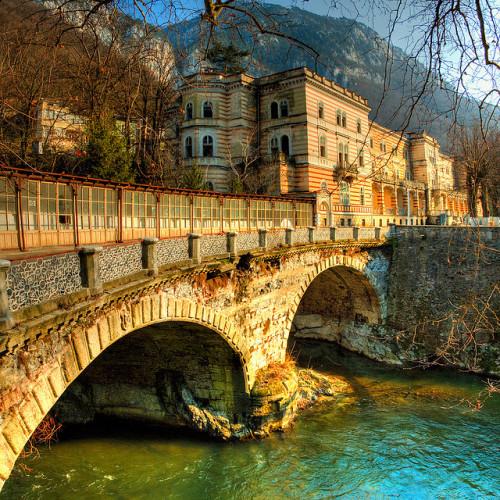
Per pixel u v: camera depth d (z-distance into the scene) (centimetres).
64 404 1878
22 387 686
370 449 1775
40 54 1727
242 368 1775
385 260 3092
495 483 1562
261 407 1820
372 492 1508
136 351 1838
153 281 1126
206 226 1895
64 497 1396
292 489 1510
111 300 942
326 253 2455
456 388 2414
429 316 2922
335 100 3866
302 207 2820
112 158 2056
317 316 3381
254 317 1834
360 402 2245
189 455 1680
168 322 1445
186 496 1445
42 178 1151
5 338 605
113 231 1421
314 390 2334
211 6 677
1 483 617
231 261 1611
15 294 657
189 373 1856
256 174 3431
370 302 3084
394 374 2673
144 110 2356
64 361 804
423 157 5472
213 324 1538
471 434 1900
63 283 793
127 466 1588
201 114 3697
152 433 1841
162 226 1650
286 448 1758
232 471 1593
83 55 1594
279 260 2003
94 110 2091
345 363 2897
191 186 2636
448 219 4688
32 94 1767
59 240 1212
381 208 4388
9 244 1054
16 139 1912
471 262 2825
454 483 1562
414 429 1944
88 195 1316
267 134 3725
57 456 1639
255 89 3778
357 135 4206
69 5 919
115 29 1038
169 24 714
